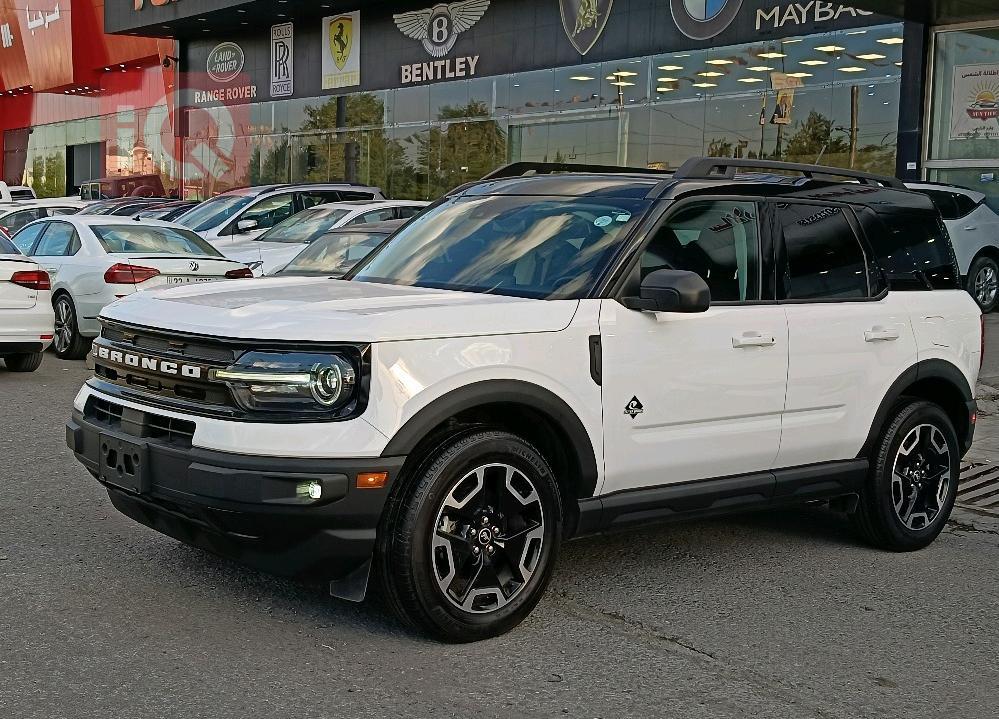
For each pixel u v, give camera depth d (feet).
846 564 19.79
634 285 16.83
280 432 14.11
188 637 15.21
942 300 21.09
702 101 74.23
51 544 19.10
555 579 18.34
